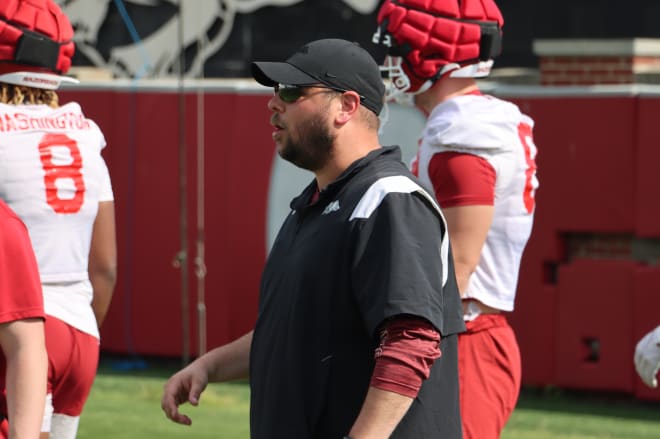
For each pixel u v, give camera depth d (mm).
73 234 16094
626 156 31938
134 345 37562
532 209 15961
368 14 42312
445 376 11461
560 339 32781
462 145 15008
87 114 38000
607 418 30578
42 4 16359
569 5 41625
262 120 36438
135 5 43312
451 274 11594
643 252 32281
